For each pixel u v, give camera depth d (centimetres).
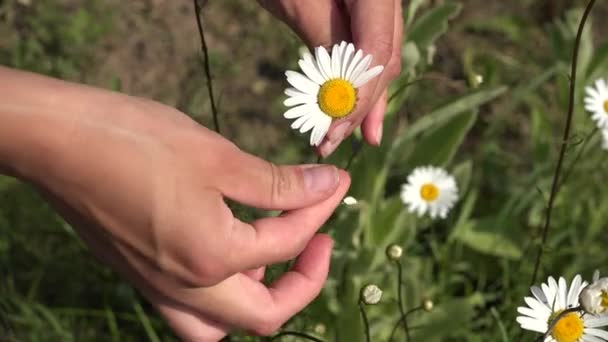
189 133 29
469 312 52
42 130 27
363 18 37
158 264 30
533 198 61
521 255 58
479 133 71
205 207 29
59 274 59
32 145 27
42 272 58
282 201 31
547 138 62
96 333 57
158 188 28
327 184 31
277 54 74
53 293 59
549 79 72
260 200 30
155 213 28
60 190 28
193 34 75
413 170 55
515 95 64
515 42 76
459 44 76
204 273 30
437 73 74
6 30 73
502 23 75
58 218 59
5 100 27
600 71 60
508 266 59
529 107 72
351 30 38
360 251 52
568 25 64
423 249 60
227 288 32
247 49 75
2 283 57
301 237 32
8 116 27
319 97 36
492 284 59
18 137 27
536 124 63
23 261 60
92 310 57
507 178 65
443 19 52
